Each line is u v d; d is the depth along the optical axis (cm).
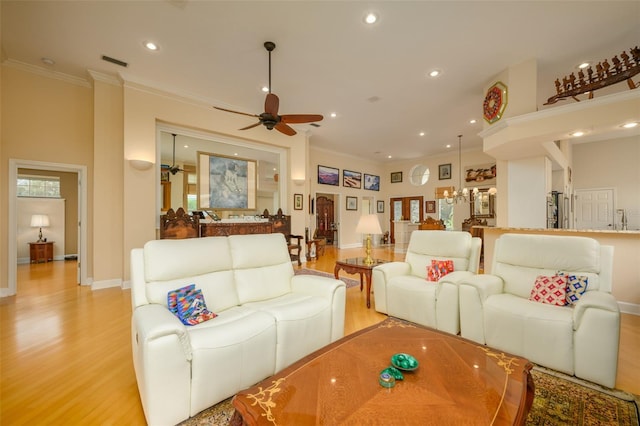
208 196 520
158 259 196
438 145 796
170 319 151
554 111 326
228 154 545
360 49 334
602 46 325
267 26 295
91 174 425
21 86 377
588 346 177
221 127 502
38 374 188
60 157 402
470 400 105
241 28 298
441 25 291
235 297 227
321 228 1050
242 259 243
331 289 228
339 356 139
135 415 151
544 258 240
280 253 271
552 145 421
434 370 126
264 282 247
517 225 446
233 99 478
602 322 173
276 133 588
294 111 526
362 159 982
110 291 387
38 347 226
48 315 297
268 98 318
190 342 149
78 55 352
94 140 400
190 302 188
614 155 654
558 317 191
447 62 361
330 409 100
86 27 298
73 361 205
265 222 547
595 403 160
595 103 303
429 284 278
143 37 314
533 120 342
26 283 433
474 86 429
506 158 448
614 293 320
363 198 1005
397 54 344
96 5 265
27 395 166
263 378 175
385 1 259
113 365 200
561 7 264
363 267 335
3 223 365
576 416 149
